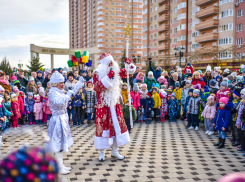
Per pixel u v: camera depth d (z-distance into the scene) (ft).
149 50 164.04
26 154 2.85
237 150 17.25
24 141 5.05
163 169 13.48
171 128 25.29
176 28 138.72
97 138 14.53
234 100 19.98
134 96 27.78
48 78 30.45
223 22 104.47
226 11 102.78
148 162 14.69
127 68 15.88
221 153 16.63
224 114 17.92
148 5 162.61
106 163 14.49
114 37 242.37
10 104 22.84
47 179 2.83
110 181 11.80
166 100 29.76
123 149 17.61
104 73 14.37
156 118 29.25
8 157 2.82
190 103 24.62
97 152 16.80
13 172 2.69
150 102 28.07
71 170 13.29
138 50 247.70
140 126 26.37
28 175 2.72
